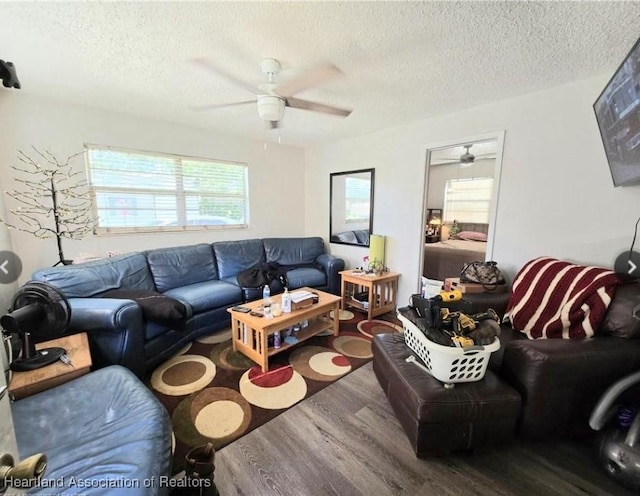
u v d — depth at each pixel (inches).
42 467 19.7
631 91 56.3
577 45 65.2
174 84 87.6
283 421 67.4
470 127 107.5
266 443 61.1
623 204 79.2
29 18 56.3
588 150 83.6
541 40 63.4
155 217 128.8
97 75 81.7
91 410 45.9
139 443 39.9
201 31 60.9
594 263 84.8
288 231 177.9
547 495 50.3
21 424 42.2
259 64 74.5
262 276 128.3
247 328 93.2
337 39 63.5
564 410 57.2
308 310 98.9
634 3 51.3
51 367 56.6
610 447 52.9
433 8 53.5
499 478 53.6
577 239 87.4
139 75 81.7
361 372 88.0
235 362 92.3
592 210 84.3
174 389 78.4
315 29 60.2
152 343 85.0
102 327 73.2
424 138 122.0
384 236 141.6
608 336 63.1
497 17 55.8
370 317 127.1
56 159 102.9
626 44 64.2
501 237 102.8
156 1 52.1
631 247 78.7
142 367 79.9
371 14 55.3
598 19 55.9
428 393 56.2
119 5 53.0
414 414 56.5
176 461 56.3
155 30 60.7
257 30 60.6
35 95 97.0
